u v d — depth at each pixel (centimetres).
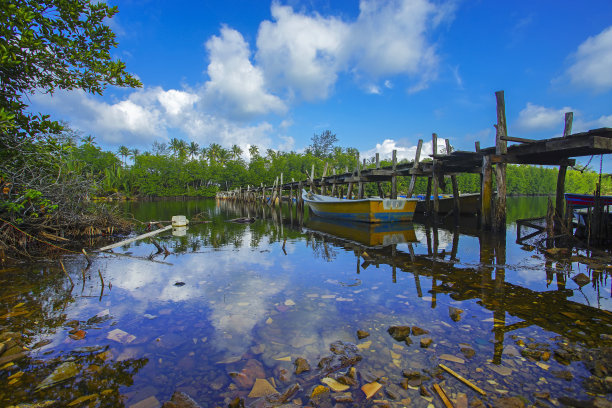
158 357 250
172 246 806
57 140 752
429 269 557
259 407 186
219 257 664
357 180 1773
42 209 754
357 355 248
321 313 344
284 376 221
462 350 257
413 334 290
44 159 742
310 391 203
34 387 208
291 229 1213
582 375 221
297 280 483
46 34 573
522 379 216
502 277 504
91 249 750
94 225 938
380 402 190
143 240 904
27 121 616
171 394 202
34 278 491
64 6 577
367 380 215
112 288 440
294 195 4431
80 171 927
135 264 595
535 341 276
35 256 662
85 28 617
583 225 929
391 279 489
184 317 333
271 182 4756
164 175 5488
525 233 1067
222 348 265
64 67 607
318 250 751
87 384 213
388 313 344
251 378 219
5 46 514
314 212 1959
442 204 1848
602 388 204
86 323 317
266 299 392
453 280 484
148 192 5150
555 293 419
